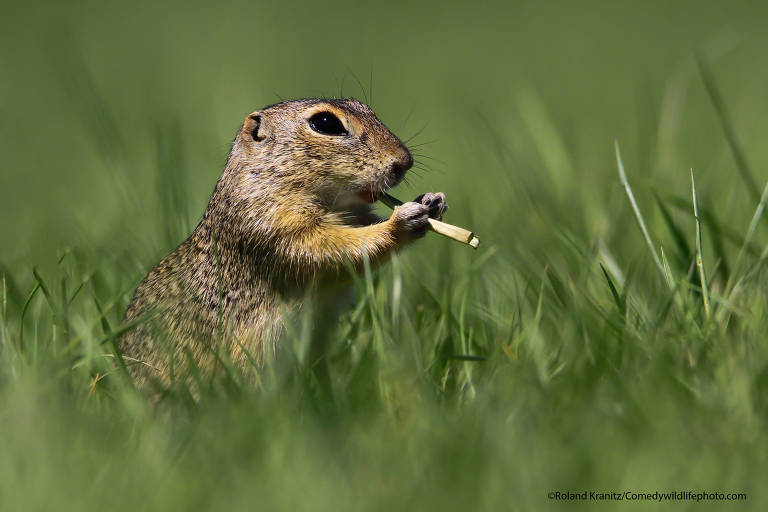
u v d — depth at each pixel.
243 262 11.04
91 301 11.83
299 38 45.06
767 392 8.39
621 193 15.08
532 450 7.68
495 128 22.38
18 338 10.57
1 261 13.95
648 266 12.69
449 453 7.63
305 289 10.99
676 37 43.03
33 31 45.50
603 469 7.35
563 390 8.71
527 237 14.14
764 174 18.23
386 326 10.67
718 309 10.11
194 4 53.56
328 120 11.07
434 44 44.72
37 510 6.98
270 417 8.25
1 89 36.19
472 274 12.27
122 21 48.22
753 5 49.16
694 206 10.87
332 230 10.94
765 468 7.33
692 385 8.70
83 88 24.31
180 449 7.91
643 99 28.58
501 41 45.38
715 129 22.98
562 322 10.66
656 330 9.62
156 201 15.51
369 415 8.70
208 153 20.34
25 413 8.21
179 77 34.44
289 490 7.12
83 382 9.74
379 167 10.98
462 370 9.95
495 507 6.95
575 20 49.84
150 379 10.51
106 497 7.19
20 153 28.28
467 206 15.12
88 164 23.92
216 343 10.50
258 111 11.33
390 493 7.11
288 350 10.82
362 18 51.25
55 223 17.92
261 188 11.05
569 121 22.72
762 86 29.69
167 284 11.34
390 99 32.25
